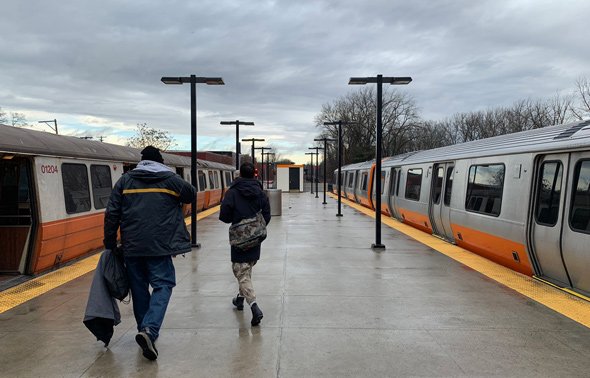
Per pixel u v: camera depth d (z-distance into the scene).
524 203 7.09
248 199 4.75
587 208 5.77
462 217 9.59
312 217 16.69
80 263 7.88
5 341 4.25
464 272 7.15
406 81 9.72
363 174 25.28
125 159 10.41
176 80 9.93
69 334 4.43
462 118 68.81
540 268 6.90
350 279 6.67
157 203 3.96
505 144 8.38
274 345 4.15
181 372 3.62
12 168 7.01
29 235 6.80
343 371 3.63
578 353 3.96
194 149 9.95
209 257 8.41
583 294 5.85
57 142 7.57
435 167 12.30
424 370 3.65
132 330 4.55
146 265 4.09
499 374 3.58
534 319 4.86
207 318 4.90
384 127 66.19
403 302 5.49
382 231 12.36
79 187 8.20
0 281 6.47
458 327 4.62
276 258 8.29
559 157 6.43
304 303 5.45
